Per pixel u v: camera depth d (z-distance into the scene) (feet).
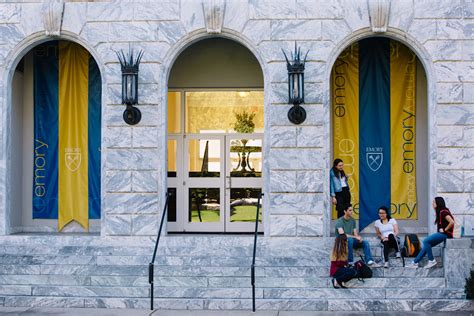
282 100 43.68
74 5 45.06
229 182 51.31
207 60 51.21
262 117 51.42
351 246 39.42
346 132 48.37
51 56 50.29
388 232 40.65
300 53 43.73
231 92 51.39
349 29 43.65
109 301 37.04
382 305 35.99
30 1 45.50
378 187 48.26
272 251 42.52
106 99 44.62
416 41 43.50
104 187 44.42
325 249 42.34
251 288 37.68
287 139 43.55
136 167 44.27
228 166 51.44
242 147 51.52
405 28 43.47
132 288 38.27
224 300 36.63
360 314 34.96
